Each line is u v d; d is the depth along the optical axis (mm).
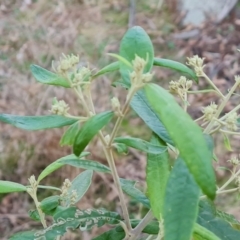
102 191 1235
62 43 1703
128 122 1450
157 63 366
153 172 328
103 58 1697
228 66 1720
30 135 1314
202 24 1946
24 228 1176
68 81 305
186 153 245
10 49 1694
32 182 395
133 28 327
